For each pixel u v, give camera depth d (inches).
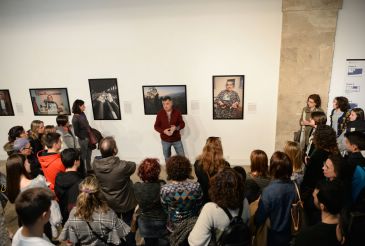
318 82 195.8
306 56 192.2
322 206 63.3
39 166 128.9
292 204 82.9
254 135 213.5
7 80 230.5
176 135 204.4
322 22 185.2
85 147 201.2
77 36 211.5
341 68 194.1
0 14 214.7
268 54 196.9
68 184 98.7
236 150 218.4
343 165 92.7
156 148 227.6
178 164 86.6
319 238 61.7
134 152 230.5
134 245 109.4
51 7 208.2
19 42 219.3
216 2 192.4
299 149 105.9
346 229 85.9
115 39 208.4
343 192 62.4
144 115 221.3
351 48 189.8
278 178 84.0
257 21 192.1
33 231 60.6
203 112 213.8
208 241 69.6
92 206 79.3
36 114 235.5
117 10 202.7
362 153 99.6
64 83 223.5
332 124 180.7
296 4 184.1
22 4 210.4
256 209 88.4
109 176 102.1
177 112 202.2
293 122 204.4
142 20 202.1
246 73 201.9
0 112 239.5
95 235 80.0
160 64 208.7
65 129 190.7
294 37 189.9
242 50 198.4
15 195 100.3
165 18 199.6
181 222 83.7
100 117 226.1
